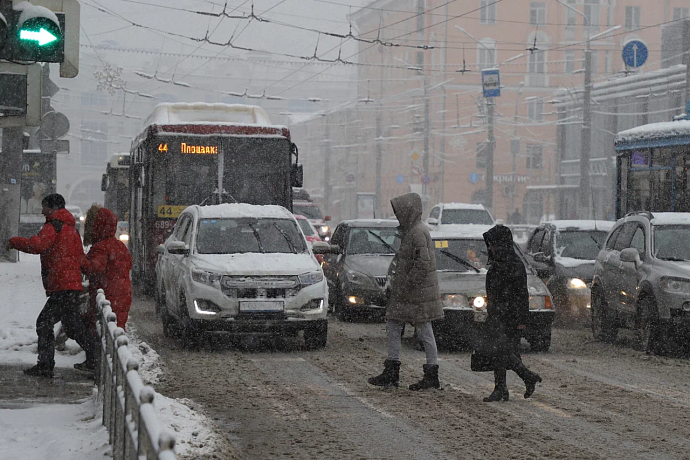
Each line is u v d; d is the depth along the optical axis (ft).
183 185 92.94
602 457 34.53
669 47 256.93
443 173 362.53
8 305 79.77
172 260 69.46
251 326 61.57
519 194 368.27
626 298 67.97
